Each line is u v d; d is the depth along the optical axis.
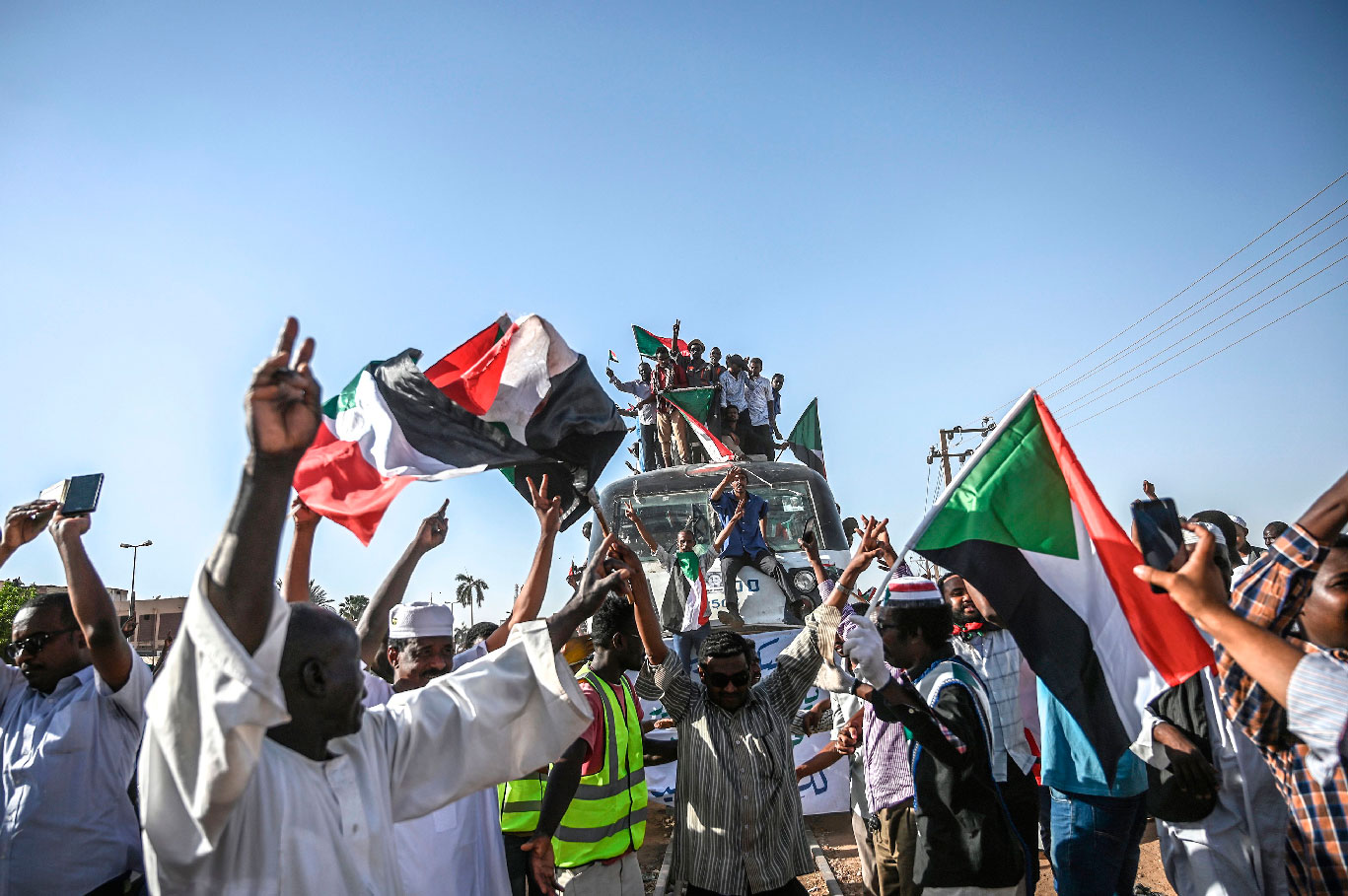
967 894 3.34
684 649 8.46
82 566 3.21
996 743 4.14
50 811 3.54
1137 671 3.62
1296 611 2.91
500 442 3.25
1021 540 3.80
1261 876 3.68
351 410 3.45
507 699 2.60
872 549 3.99
